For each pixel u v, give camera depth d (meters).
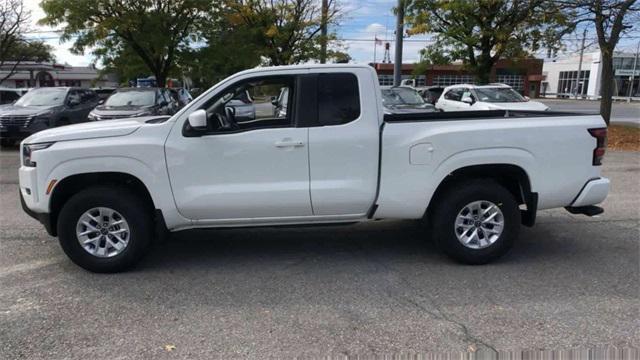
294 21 23.23
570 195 5.11
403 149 4.88
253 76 4.89
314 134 4.82
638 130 16.55
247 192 4.82
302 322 3.87
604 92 16.06
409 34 21.20
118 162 4.70
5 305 4.20
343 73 4.88
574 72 69.94
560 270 4.94
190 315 4.00
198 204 4.80
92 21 18.83
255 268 5.05
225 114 5.02
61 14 18.33
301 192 4.86
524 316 3.95
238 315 3.99
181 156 4.73
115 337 3.65
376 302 4.22
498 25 19.70
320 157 4.84
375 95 4.91
